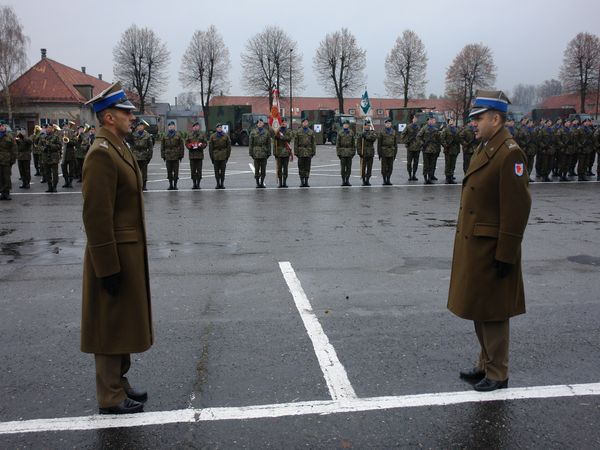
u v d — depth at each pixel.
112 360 3.49
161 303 5.68
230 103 81.44
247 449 3.17
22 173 16.05
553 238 8.87
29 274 6.87
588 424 3.42
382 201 12.87
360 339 4.75
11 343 4.70
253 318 5.25
